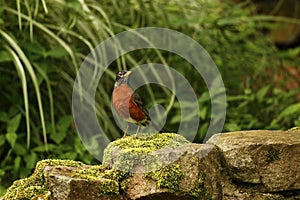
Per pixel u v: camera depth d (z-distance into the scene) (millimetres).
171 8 11273
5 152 9031
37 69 9070
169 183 5246
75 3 9133
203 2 11688
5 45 8844
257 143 5488
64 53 9070
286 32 16594
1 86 9445
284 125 10219
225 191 5539
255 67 11867
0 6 8836
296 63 12609
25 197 5508
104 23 10203
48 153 8672
